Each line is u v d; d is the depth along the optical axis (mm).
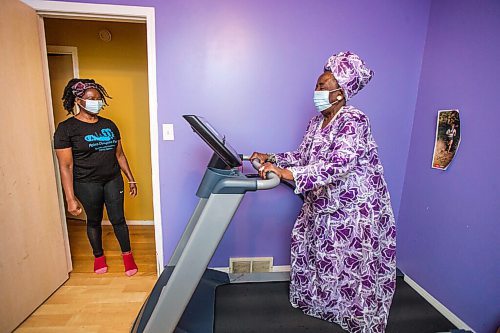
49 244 1784
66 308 1704
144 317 1290
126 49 2771
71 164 1806
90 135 1819
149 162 3008
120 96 2850
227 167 1390
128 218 3072
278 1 1719
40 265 1706
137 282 1995
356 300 1383
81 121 1814
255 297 1665
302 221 1565
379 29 1830
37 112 1643
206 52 1733
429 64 1833
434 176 1778
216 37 1722
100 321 1608
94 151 1846
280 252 2102
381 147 2006
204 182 1267
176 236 1979
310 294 1513
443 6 1715
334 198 1325
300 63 1809
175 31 1687
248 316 1507
